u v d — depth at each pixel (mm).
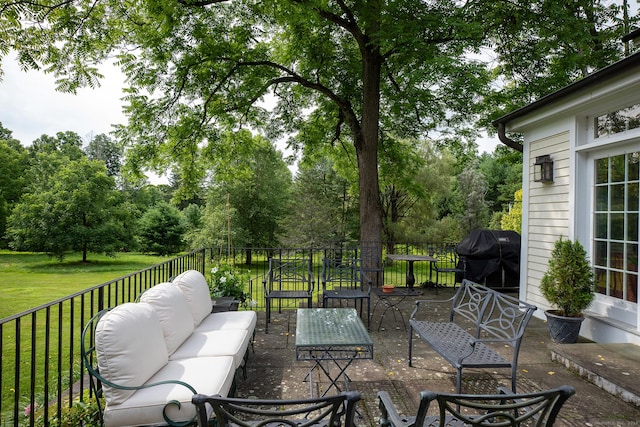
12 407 3812
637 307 4012
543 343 4395
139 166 9680
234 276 5641
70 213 22516
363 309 6168
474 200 23000
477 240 7914
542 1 7551
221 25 8945
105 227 23047
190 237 22422
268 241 22156
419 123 10711
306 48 9914
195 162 10711
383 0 7613
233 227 20500
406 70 8312
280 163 23219
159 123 9586
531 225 5809
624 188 4277
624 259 4242
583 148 4711
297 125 11852
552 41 7699
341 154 13023
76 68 7422
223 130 11008
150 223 28484
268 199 21703
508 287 7754
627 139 4078
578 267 4266
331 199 21484
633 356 3572
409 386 3238
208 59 8844
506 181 28188
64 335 7102
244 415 2801
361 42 8672
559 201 5191
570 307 4297
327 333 3098
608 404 2902
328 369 3578
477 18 7371
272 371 3578
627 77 3756
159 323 2564
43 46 7004
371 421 2668
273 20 9070
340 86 10273
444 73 7371
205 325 3475
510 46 8477
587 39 7602
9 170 30047
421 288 8211
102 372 2074
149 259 26406
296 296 4871
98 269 21031
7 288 14211
